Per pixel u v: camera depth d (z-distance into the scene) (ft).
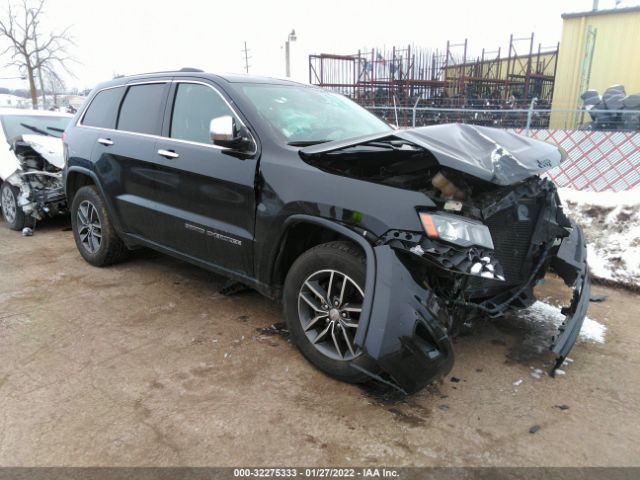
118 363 9.96
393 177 9.16
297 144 10.32
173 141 12.18
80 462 7.22
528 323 12.17
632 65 35.94
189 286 14.28
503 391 9.25
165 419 8.19
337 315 9.09
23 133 22.52
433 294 8.17
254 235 10.28
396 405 8.71
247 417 8.27
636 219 16.70
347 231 8.62
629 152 25.34
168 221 12.44
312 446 7.62
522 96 46.96
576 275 10.91
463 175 8.05
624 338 11.48
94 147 14.64
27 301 13.09
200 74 12.17
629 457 7.54
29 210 19.74
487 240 8.10
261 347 10.68
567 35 38.22
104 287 14.15
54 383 9.23
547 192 10.32
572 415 8.57
